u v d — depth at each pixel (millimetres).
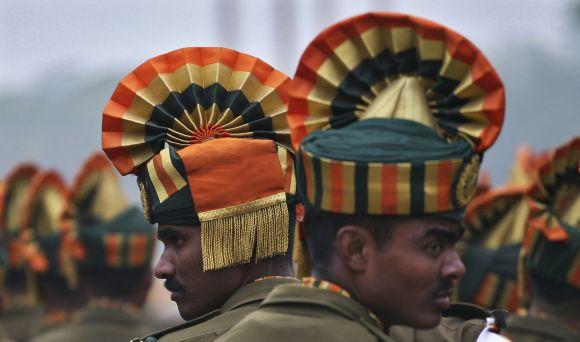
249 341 6805
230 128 8438
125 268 13828
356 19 7086
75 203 13961
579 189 10734
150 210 8430
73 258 13953
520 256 11172
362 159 6699
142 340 8156
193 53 8547
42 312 16656
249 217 8047
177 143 8422
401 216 6715
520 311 11258
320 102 7137
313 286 6895
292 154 8336
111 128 8484
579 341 10758
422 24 6938
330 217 6832
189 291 8203
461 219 6832
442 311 7441
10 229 16812
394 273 6750
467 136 6930
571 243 10648
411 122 6828
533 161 13375
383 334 6738
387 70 7070
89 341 13531
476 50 6875
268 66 8570
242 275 8133
